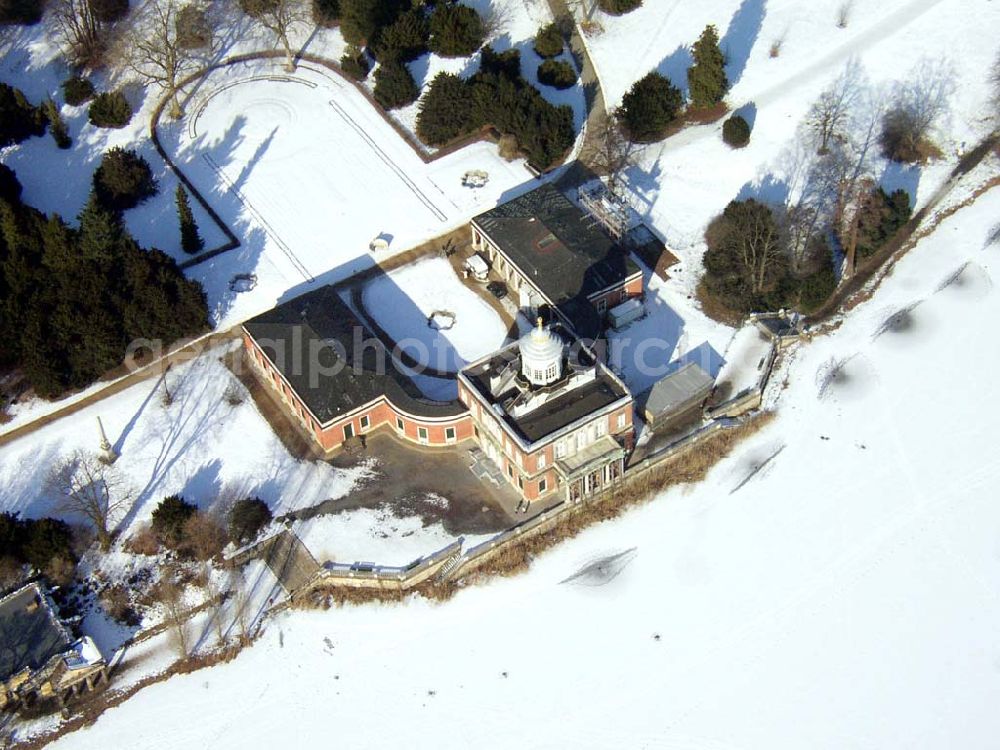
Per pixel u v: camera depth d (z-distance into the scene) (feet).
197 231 476.95
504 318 447.42
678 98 508.94
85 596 374.22
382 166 509.35
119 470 404.57
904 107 516.32
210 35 563.89
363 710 346.95
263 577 375.86
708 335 439.63
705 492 396.57
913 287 456.45
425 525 385.50
